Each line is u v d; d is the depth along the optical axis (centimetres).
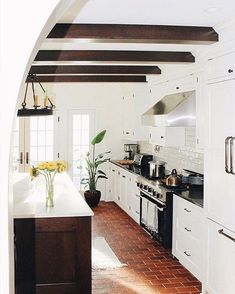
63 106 823
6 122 140
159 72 585
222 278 343
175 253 477
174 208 477
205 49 382
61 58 459
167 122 481
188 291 394
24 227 362
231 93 324
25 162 809
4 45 136
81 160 840
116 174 796
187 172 573
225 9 296
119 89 844
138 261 480
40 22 137
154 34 347
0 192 142
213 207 361
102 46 439
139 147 845
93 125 841
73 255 371
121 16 316
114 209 772
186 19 327
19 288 363
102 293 387
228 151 321
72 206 393
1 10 135
